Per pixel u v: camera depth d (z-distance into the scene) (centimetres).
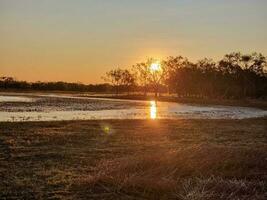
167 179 1003
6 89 16712
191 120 3064
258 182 1002
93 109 5078
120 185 988
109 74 14312
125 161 1191
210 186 940
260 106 6994
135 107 5878
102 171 1119
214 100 9169
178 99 9844
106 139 1875
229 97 10150
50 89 17450
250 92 9944
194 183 976
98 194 939
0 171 1161
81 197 918
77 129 2270
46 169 1200
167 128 2420
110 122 2723
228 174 1066
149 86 13050
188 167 1097
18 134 1983
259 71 9881
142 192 947
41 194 937
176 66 12081
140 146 1666
